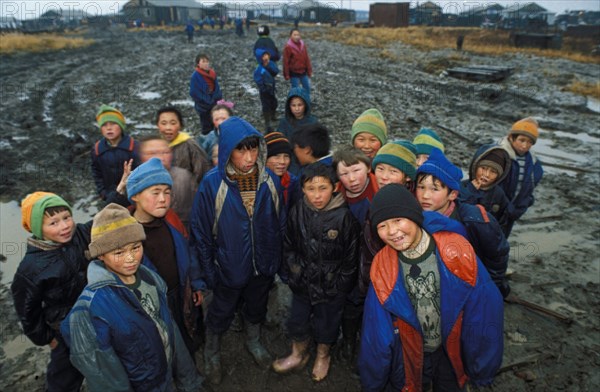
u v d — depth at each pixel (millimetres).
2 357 3316
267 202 2809
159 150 3273
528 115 11445
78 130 9906
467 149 8555
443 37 31078
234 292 2980
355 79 16625
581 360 3238
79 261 2420
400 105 12359
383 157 2562
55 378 2516
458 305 2117
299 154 3059
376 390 2350
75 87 15688
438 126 10195
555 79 16453
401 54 23594
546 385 3029
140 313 2121
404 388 2385
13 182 6801
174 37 40250
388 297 2168
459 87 14867
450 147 8656
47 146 8688
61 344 2457
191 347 2980
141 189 2420
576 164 7797
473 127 10180
